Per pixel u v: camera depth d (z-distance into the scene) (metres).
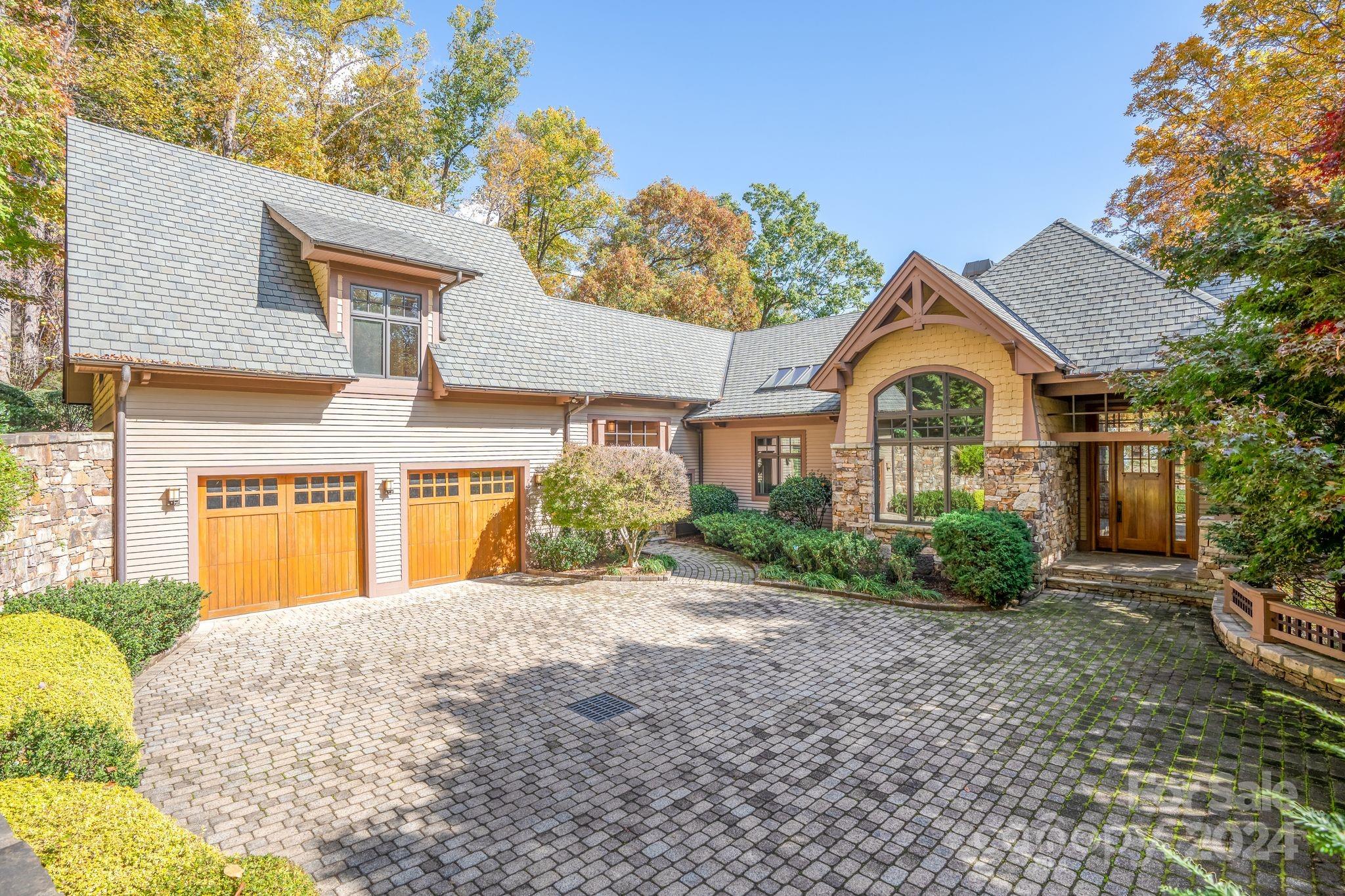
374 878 3.86
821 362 18.23
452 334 12.42
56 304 19.33
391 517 11.27
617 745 5.62
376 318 11.16
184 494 9.17
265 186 11.70
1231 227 5.58
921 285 12.21
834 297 37.84
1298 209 5.15
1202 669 7.21
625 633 8.96
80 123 10.16
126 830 2.59
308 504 10.47
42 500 7.24
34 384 19.00
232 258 10.30
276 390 9.99
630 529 13.15
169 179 10.55
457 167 29.80
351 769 5.21
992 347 11.87
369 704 6.54
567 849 4.15
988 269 15.37
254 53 20.45
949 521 10.45
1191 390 6.08
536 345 13.80
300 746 5.62
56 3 15.00
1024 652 7.94
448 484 12.15
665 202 32.94
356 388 10.87
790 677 7.23
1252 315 6.02
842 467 13.88
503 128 28.53
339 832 4.34
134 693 6.80
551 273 31.33
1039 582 11.06
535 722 6.10
